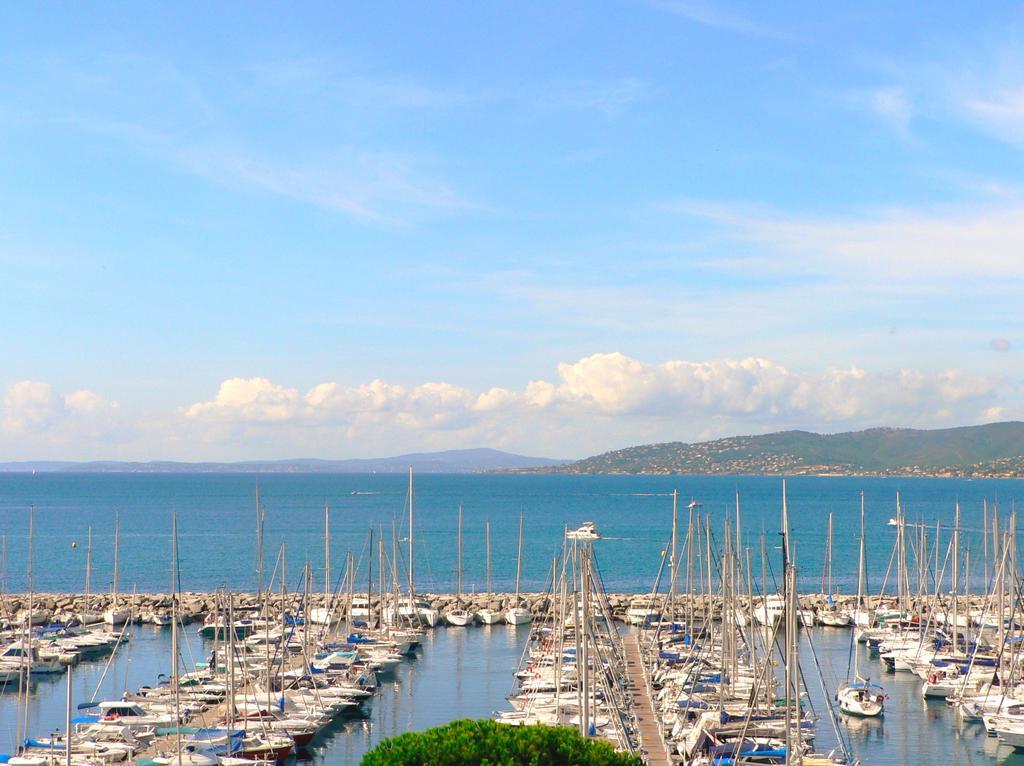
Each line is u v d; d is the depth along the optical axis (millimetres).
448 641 126188
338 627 126312
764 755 70438
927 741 81250
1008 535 128875
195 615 140000
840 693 91500
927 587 174625
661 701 89375
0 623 129875
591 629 81812
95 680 104438
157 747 74625
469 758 44344
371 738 82250
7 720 87750
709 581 117000
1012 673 90250
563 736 46875
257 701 85625
